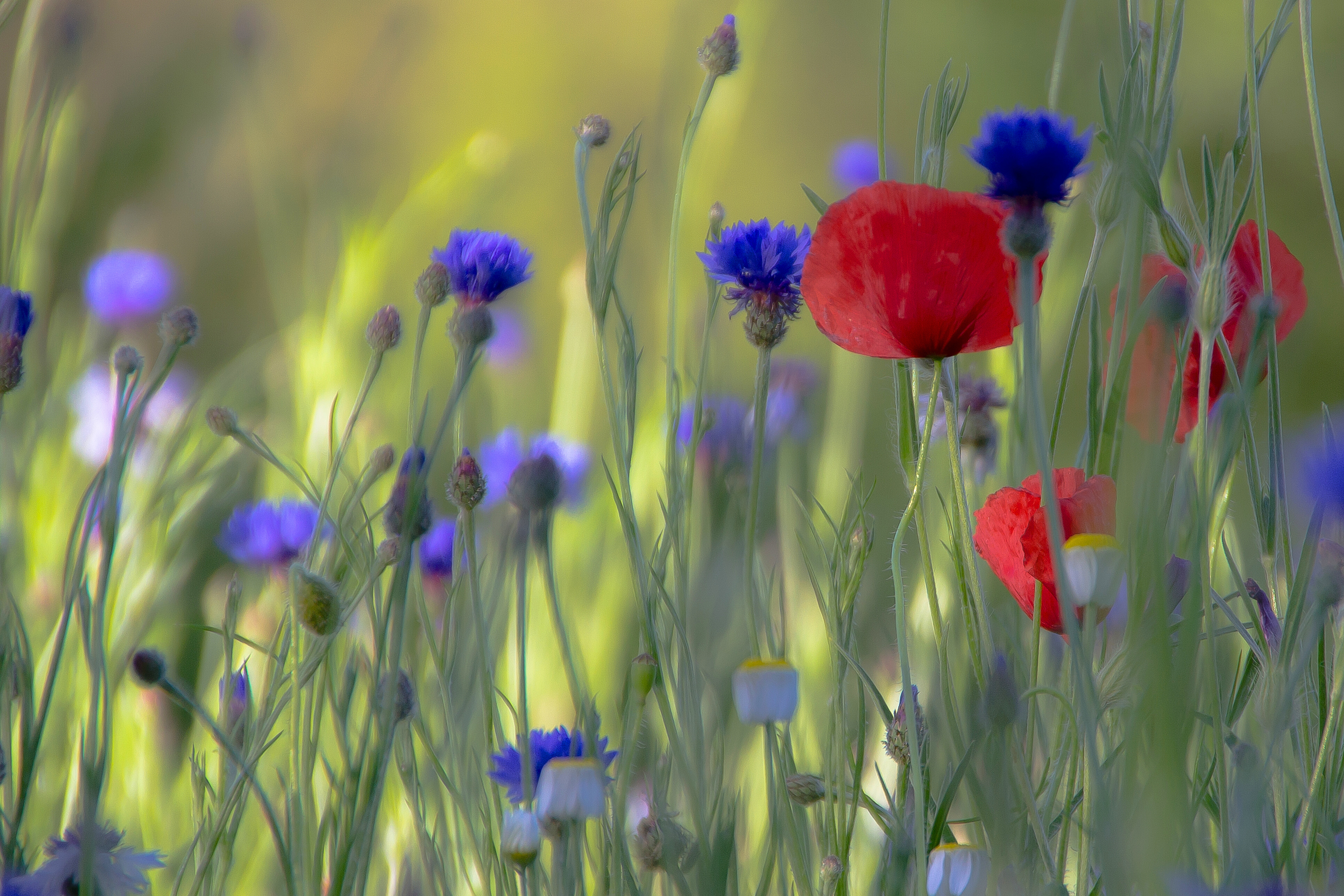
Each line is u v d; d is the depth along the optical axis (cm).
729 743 249
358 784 237
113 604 256
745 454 256
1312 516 231
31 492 266
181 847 252
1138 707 227
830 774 238
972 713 234
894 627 257
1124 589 233
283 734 243
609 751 241
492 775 237
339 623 236
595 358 318
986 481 251
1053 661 244
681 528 239
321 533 243
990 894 231
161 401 293
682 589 238
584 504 282
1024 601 235
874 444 318
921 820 231
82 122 330
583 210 238
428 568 251
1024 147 229
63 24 285
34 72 284
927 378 237
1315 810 230
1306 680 235
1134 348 229
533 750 237
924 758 234
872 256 233
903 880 234
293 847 239
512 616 257
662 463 256
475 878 245
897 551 232
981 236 232
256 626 256
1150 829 225
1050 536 227
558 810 234
